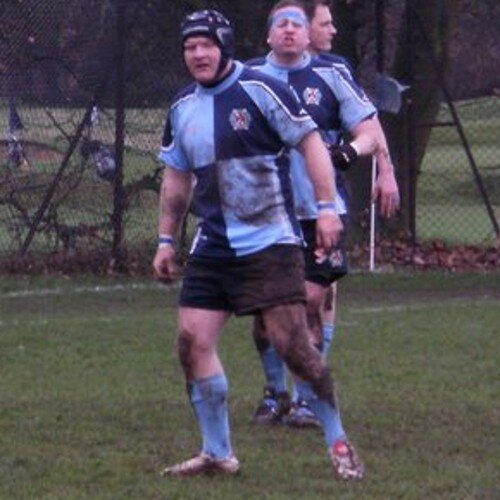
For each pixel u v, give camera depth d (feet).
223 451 67.36
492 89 184.85
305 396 67.10
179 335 66.13
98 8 148.46
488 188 189.26
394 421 80.84
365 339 110.63
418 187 183.62
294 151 74.43
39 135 147.84
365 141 76.23
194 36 63.36
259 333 80.18
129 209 149.79
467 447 74.33
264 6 156.56
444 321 120.16
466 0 176.45
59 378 95.04
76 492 64.44
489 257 161.07
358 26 162.30
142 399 87.61
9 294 135.74
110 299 133.49
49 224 148.87
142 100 149.18
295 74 77.87
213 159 64.08
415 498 63.46
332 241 63.98
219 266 64.69
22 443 74.84
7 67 147.02
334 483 65.92
